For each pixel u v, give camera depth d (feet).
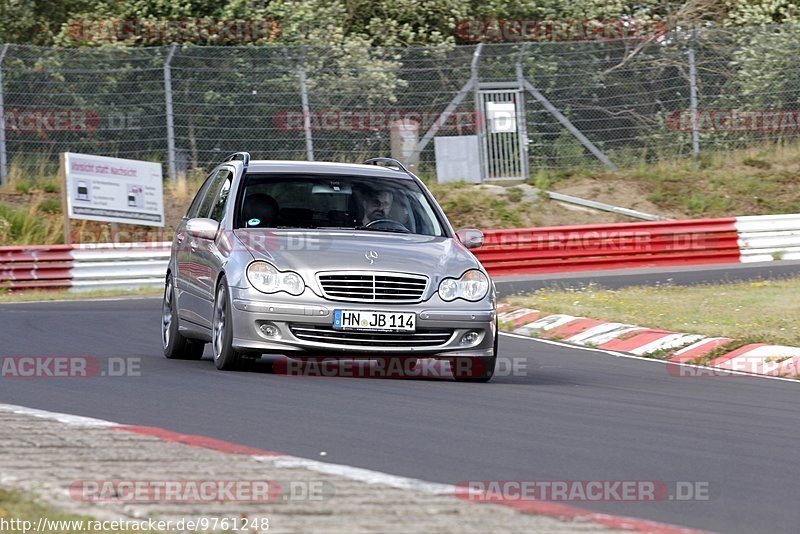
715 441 77.71
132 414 79.25
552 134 314.76
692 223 272.10
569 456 69.46
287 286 100.68
